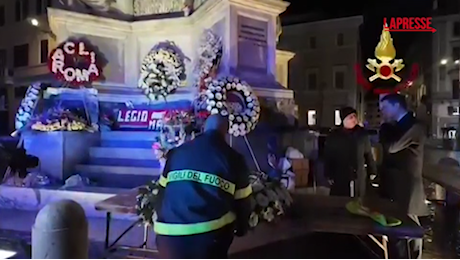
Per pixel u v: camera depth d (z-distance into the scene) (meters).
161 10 8.21
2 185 5.57
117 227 4.54
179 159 2.49
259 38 6.87
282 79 9.66
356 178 4.75
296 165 6.05
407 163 3.90
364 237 3.37
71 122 6.54
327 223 3.00
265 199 3.08
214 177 2.40
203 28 7.51
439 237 4.38
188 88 7.87
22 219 4.96
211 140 2.51
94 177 5.99
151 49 8.18
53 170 6.14
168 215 2.40
